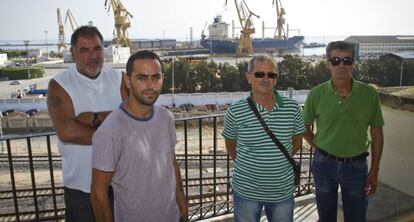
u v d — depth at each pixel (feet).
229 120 9.58
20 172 63.31
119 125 7.02
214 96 138.72
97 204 7.04
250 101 9.19
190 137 97.76
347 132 9.94
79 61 8.75
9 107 132.16
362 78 182.09
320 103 10.35
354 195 10.32
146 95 7.05
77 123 8.63
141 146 7.16
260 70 8.80
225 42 414.00
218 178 50.57
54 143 89.97
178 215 8.24
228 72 160.76
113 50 280.92
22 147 86.33
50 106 8.64
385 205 12.16
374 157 10.36
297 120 9.39
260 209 9.75
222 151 79.56
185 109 126.82
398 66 182.60
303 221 13.26
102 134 6.95
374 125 10.16
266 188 9.31
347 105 9.77
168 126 7.78
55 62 327.47
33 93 163.53
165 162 7.62
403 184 12.81
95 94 8.92
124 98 9.34
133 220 7.34
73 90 8.67
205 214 14.38
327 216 10.99
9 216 38.06
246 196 9.54
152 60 7.09
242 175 9.52
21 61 331.36
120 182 7.22
